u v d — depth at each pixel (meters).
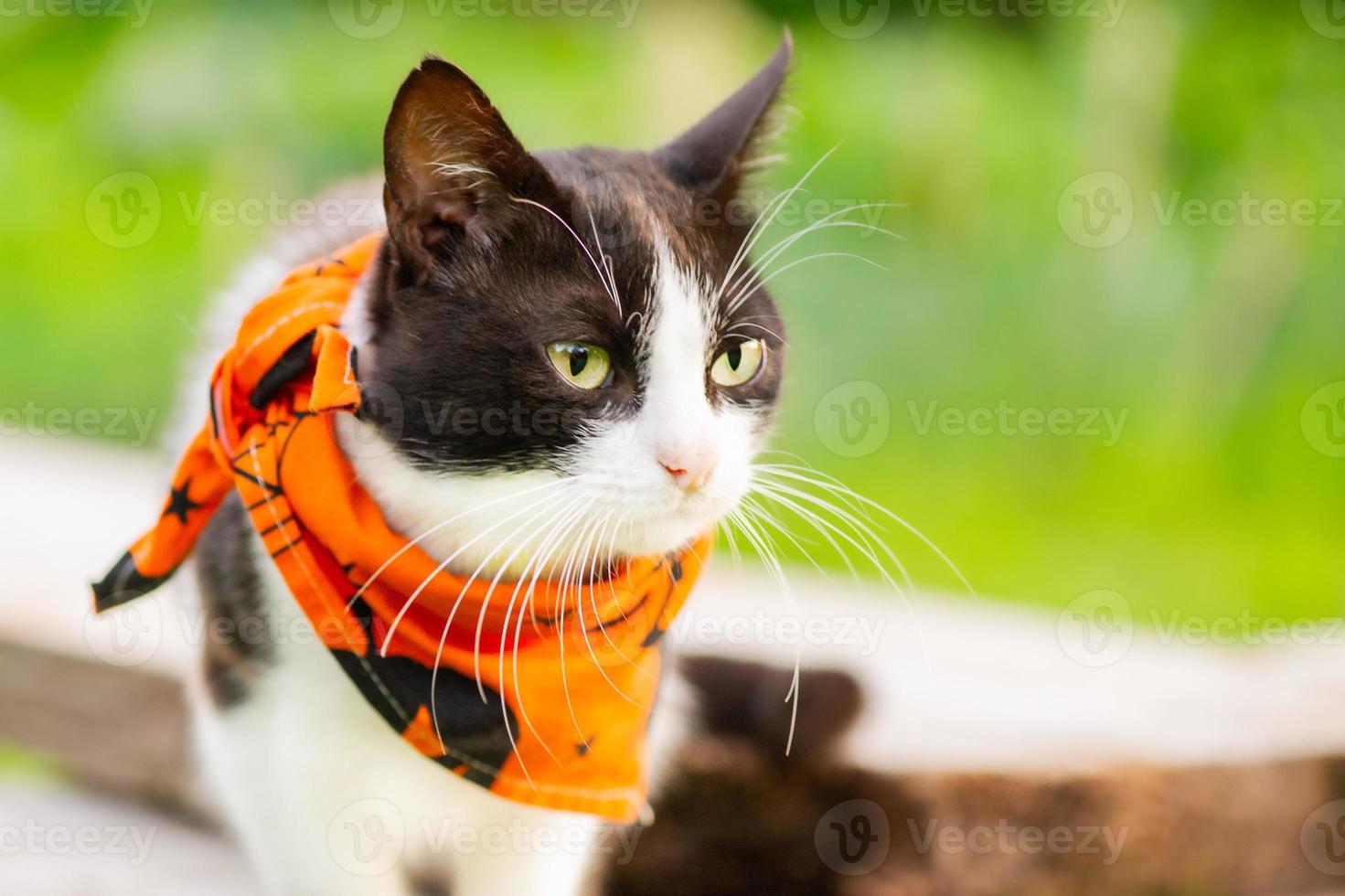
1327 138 1.52
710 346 0.86
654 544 0.86
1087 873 0.97
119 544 1.10
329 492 0.84
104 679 1.01
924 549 1.31
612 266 0.85
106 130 1.44
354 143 1.38
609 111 1.42
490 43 1.46
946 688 1.04
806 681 0.96
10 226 1.48
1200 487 1.42
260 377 0.85
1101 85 1.51
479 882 0.90
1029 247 1.45
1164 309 1.45
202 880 0.97
